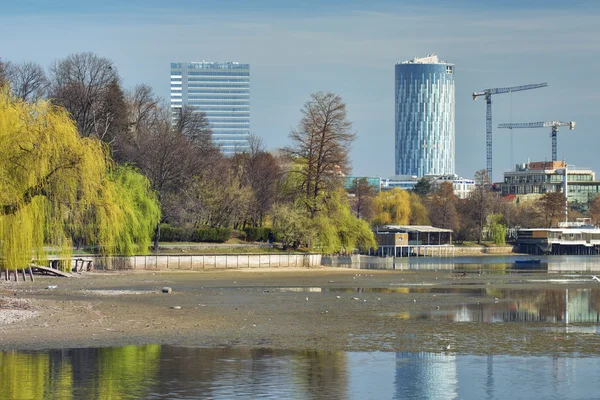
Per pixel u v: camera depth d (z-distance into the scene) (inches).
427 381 4128.9
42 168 6210.6
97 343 5093.5
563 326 6072.8
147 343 5118.1
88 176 6579.7
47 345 5000.0
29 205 6648.6
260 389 3927.2
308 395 3833.7
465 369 4411.9
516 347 5098.4
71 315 6392.7
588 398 3816.4
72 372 4237.2
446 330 5812.0
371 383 4077.3
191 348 4968.0
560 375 4274.1
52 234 7027.6
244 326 5930.1
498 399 3796.8
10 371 4242.1
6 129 6151.6
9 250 6589.6
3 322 5861.2
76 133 6697.8
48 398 3715.6
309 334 5565.9
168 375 4188.0
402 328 5905.5
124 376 4153.5
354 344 5167.3
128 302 7657.5
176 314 6653.5
